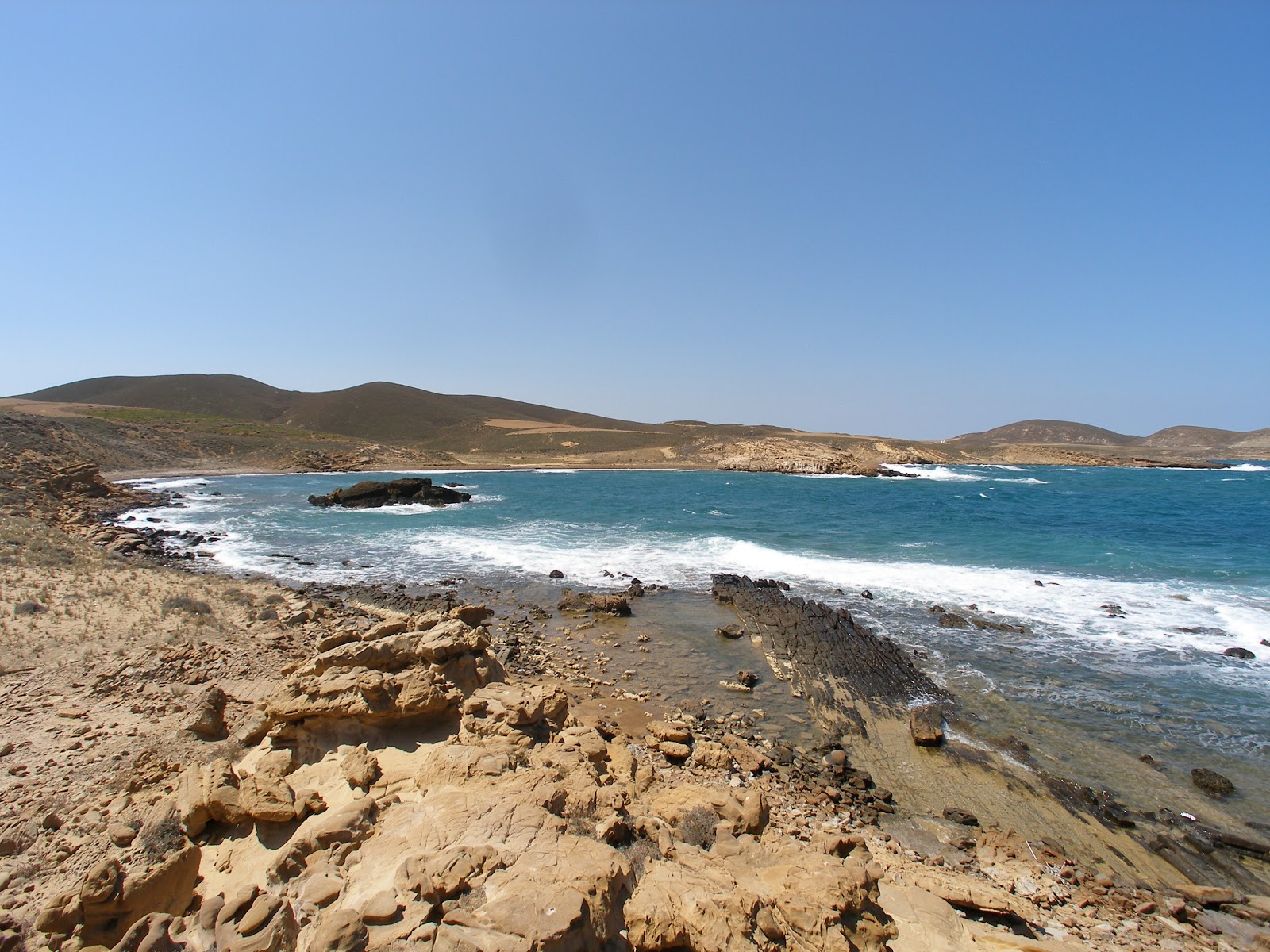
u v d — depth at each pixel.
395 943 4.48
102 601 16.16
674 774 10.71
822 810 10.16
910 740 12.62
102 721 10.11
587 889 5.12
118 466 73.69
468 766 7.32
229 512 46.16
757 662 16.88
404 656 10.16
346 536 36.34
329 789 7.38
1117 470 121.50
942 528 38.72
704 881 5.68
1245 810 10.40
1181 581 24.45
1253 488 73.88
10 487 34.66
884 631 19.00
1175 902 8.19
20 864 6.58
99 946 5.30
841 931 5.33
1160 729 12.97
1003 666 16.25
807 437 146.25
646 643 18.30
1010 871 8.81
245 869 6.16
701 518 44.16
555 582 25.55
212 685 11.80
